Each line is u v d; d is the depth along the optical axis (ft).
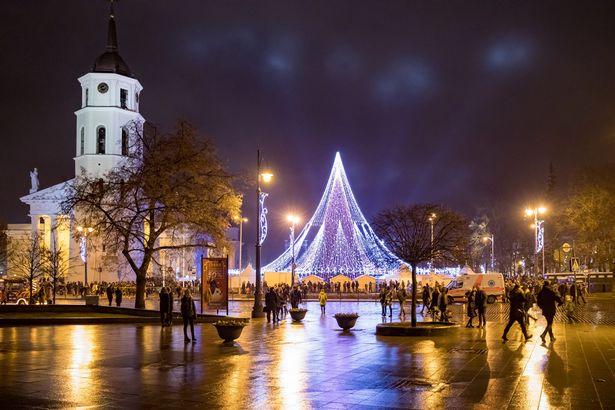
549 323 65.77
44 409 32.48
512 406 33.47
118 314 113.09
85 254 209.77
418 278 205.16
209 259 104.94
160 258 200.44
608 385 39.52
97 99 280.72
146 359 52.01
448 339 68.13
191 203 122.11
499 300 162.20
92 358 52.54
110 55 286.25
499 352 56.13
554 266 281.54
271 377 42.65
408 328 71.97
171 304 89.04
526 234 302.86
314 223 230.68
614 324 89.81
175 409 32.65
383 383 40.32
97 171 269.03
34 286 192.95
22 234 331.36
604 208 192.54
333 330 81.56
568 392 37.24
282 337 71.61
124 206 123.75
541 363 49.11
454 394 36.68
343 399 35.29
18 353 56.03
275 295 97.40
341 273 225.56
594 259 230.48
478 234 302.25
